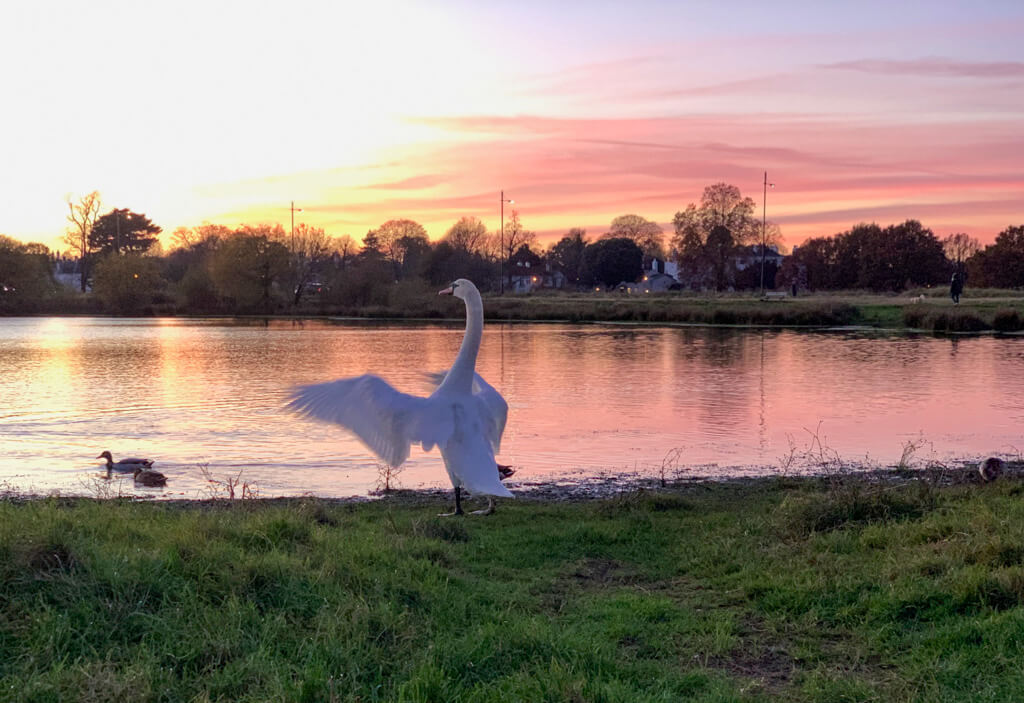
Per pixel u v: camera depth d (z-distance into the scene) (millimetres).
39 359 37188
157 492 13578
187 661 5594
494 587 8078
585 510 12031
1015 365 33688
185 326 67500
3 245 94000
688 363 34969
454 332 57188
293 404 5902
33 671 5250
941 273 109250
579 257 142750
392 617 6449
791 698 5766
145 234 149875
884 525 9773
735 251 104688
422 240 133625
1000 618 6477
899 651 6461
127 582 6418
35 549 6535
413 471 15320
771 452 16906
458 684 5535
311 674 5363
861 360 35906
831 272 114688
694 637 6906
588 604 7730
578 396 25078
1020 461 15859
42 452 17016
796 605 7434
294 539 8695
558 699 5340
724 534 10172
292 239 97000
